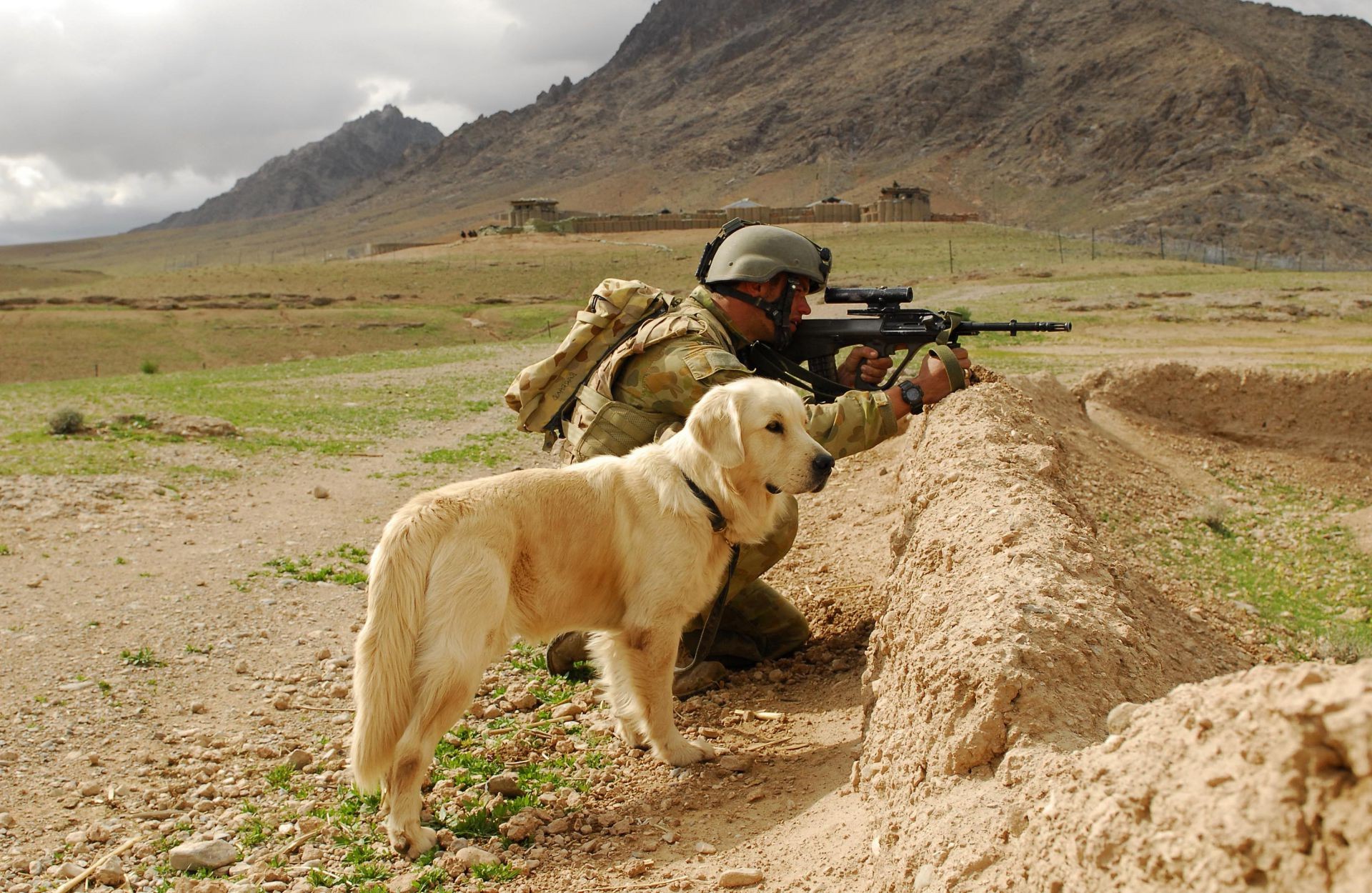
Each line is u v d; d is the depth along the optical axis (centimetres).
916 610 434
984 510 490
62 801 476
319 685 643
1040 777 279
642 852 414
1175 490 1387
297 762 519
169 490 1277
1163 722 243
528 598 455
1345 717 177
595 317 582
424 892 386
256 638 731
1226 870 189
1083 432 1466
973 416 735
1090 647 355
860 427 525
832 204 18212
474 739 552
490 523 434
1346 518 1304
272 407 2264
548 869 402
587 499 472
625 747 527
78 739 548
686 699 611
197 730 565
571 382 592
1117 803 229
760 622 636
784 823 423
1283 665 216
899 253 13375
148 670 657
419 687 409
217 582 870
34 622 741
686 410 555
